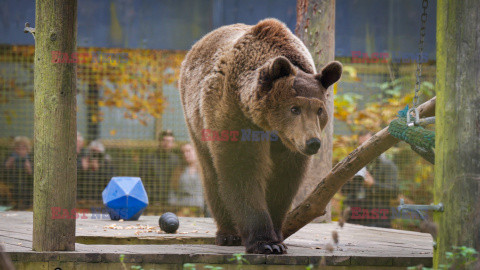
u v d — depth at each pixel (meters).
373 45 15.38
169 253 6.28
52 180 6.35
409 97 14.89
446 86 5.22
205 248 7.04
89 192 15.18
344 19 15.34
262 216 6.66
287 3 15.05
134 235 8.48
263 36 6.92
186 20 15.39
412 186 14.34
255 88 6.39
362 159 6.87
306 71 6.79
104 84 16.08
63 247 6.41
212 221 10.70
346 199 13.71
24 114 15.80
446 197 5.21
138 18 15.36
